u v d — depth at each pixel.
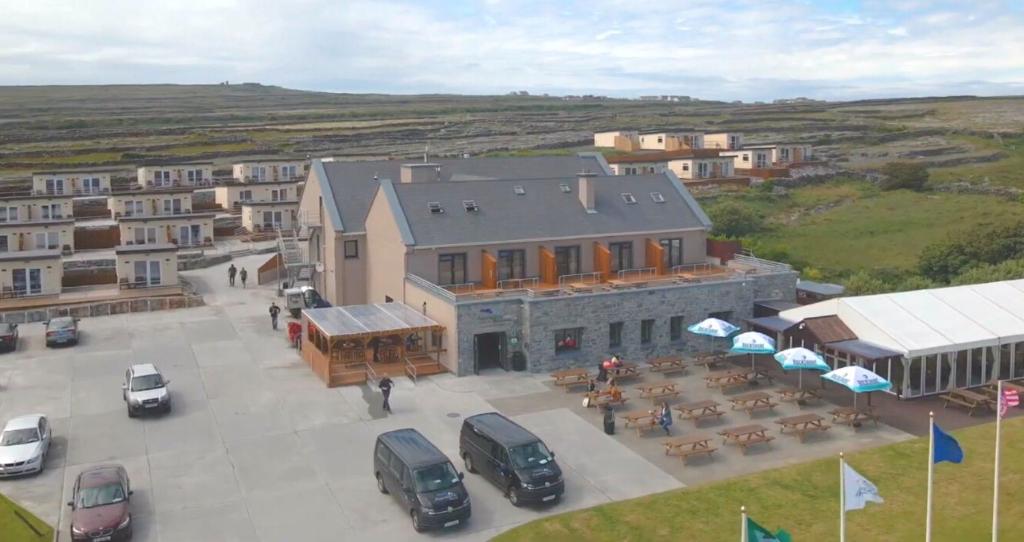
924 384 38.25
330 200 53.91
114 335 49.84
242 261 75.31
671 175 54.75
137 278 60.25
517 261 47.31
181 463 31.50
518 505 27.73
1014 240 68.19
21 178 105.56
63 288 61.12
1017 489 28.50
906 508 27.27
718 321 40.97
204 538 25.77
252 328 51.69
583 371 40.56
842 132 161.62
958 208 93.50
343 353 42.44
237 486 29.53
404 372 41.81
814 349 42.53
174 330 51.09
